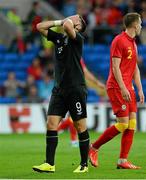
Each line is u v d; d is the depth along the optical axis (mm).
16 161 34219
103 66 73438
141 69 69625
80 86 27984
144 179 25797
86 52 74688
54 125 28078
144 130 59844
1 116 62188
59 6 79688
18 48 75562
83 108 28141
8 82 67562
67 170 29391
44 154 38594
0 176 27141
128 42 29281
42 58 70938
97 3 77500
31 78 66938
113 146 44156
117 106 29594
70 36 27422
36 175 27344
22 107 61875
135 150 40438
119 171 28766
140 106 59844
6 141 50625
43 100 64938
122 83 28938
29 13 77188
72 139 45844
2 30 76688
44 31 27875
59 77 27969
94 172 28344
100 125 60469
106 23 76625
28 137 55250
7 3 81000
